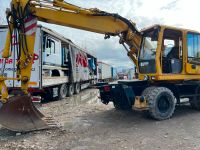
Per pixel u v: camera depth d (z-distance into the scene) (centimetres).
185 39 574
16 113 430
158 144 371
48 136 415
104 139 399
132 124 495
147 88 534
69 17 487
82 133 434
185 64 572
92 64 1792
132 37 564
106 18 529
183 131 437
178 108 659
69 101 899
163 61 555
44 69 784
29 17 447
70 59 1053
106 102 620
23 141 391
